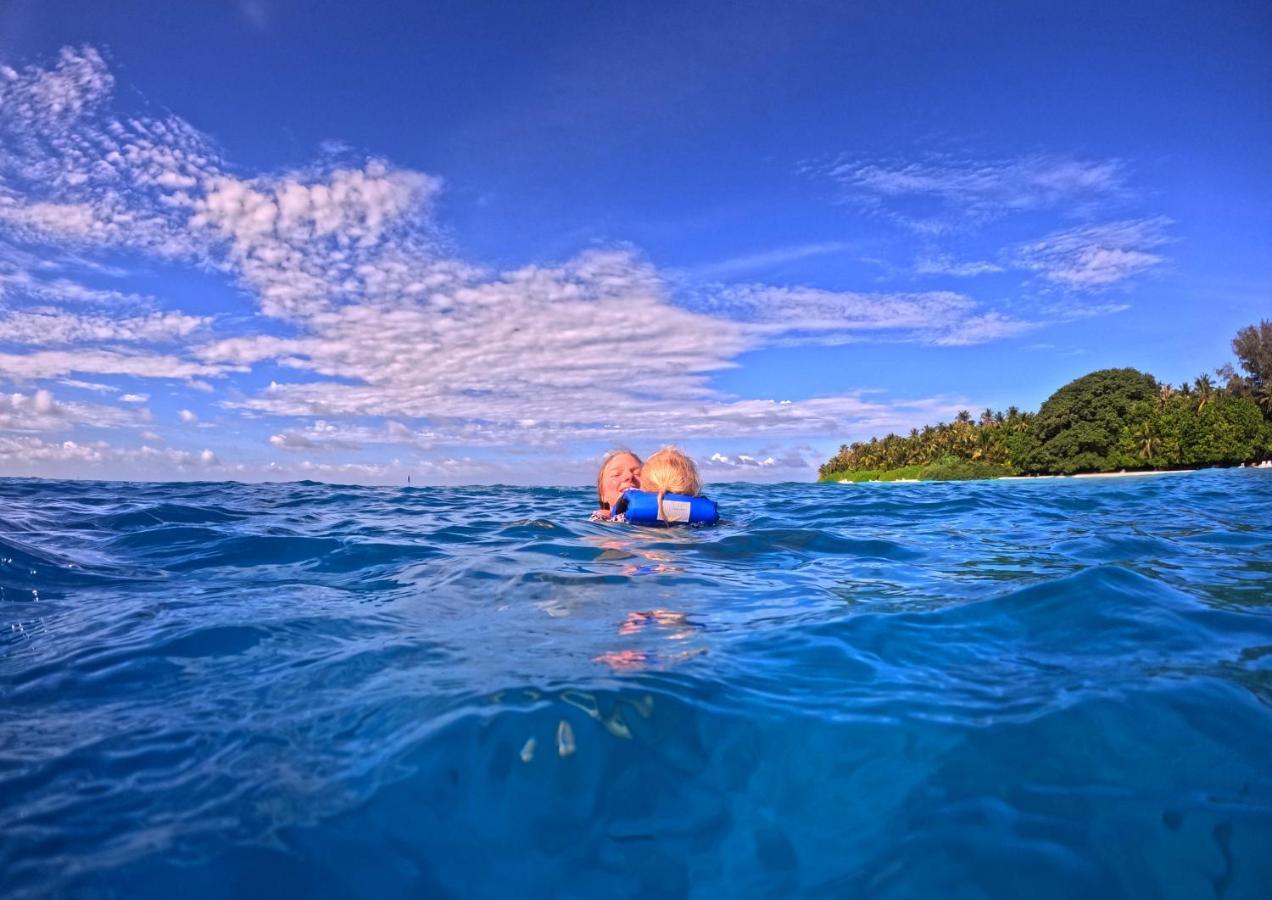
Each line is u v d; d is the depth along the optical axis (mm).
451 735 1825
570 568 4035
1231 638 2592
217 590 3734
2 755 1793
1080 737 1843
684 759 1763
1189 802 1582
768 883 1391
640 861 1451
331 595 3562
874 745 1827
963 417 85500
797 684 2184
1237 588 3375
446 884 1380
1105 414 63688
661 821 1563
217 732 1915
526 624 2875
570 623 2885
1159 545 5035
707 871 1424
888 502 9852
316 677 2285
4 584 3730
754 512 8164
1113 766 1720
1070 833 1494
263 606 3285
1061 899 1324
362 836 1487
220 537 5566
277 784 1659
